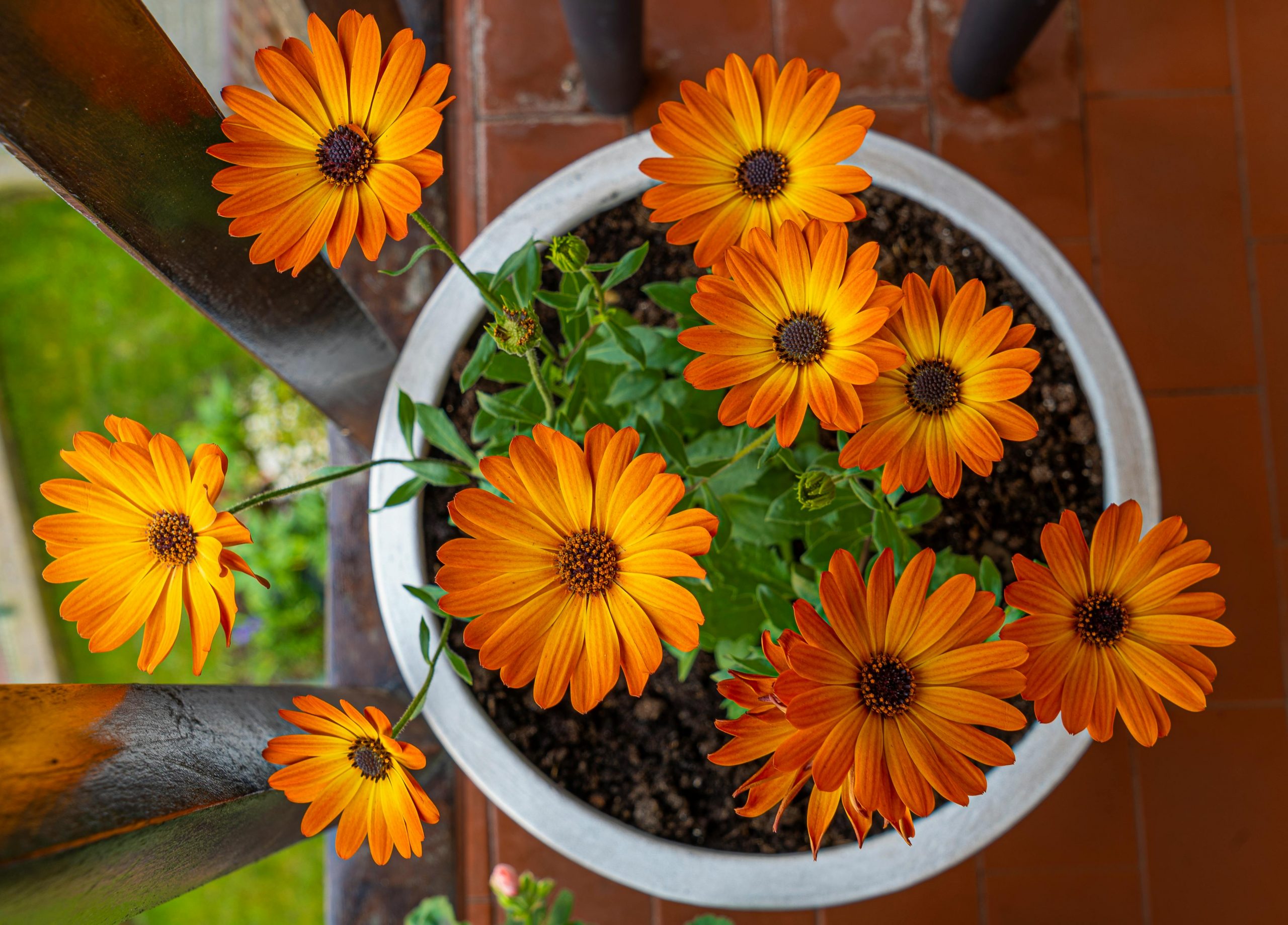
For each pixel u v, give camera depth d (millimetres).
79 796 364
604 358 510
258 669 1043
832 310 374
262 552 1011
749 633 529
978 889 740
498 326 413
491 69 792
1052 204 791
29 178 1059
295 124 376
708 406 543
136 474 379
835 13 795
